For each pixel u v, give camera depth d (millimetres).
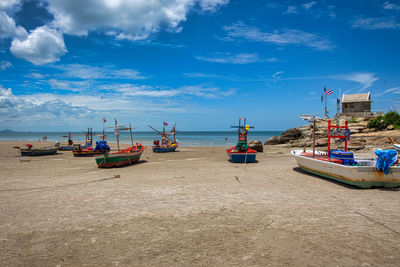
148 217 6656
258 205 7605
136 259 4512
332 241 5086
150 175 13297
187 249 4848
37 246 5102
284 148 32625
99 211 7219
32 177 13289
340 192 9188
